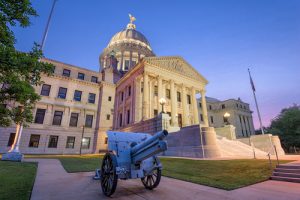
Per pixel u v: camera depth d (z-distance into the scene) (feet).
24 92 20.27
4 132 89.20
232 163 34.76
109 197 16.74
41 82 22.35
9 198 15.34
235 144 65.72
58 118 108.68
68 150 105.40
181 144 55.77
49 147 100.63
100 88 129.08
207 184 22.22
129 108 108.37
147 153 17.46
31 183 21.40
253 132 202.18
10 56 17.10
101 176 18.97
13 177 24.34
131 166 19.01
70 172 30.89
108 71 135.23
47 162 46.60
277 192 18.75
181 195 17.53
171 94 103.81
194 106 115.55
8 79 18.92
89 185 21.36
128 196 17.15
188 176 27.84
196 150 49.65
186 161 41.16
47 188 19.61
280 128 135.85
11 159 45.19
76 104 116.26
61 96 112.88
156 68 101.86
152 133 70.85
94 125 119.55
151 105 102.47
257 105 73.72
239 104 200.54
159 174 19.57
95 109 122.72
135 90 102.89
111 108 125.90
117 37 188.96
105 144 115.24
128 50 175.52
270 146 65.72
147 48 187.52
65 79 116.16
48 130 102.58
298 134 122.72
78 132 111.86
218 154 48.01
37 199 15.65
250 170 29.30
